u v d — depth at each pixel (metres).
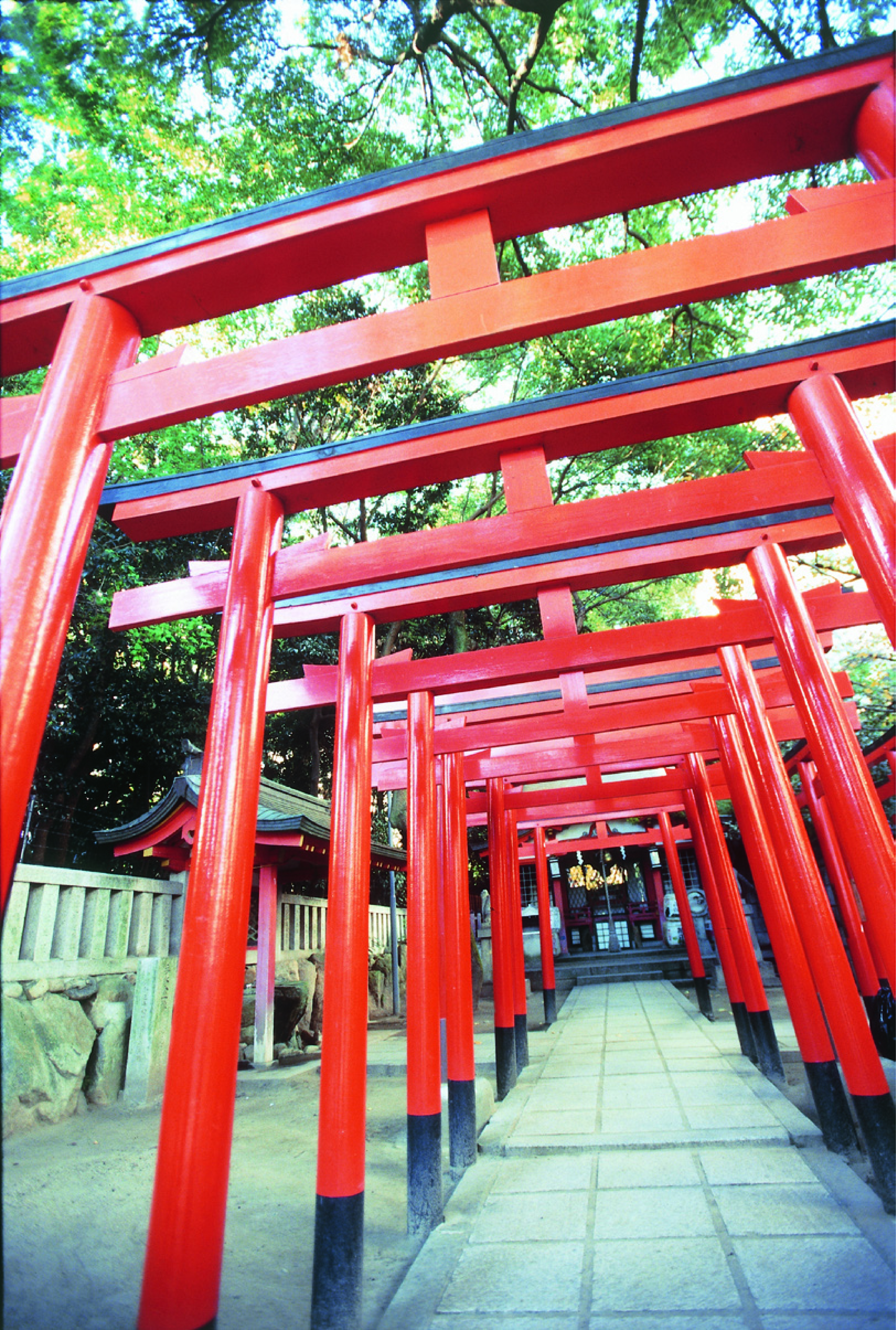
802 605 4.81
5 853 2.12
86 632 12.67
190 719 15.04
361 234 3.15
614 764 11.03
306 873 12.30
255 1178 5.43
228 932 2.82
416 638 18.42
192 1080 2.56
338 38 10.30
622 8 9.96
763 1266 3.71
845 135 2.93
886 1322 3.09
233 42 9.84
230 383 3.06
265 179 11.79
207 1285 2.35
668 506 4.12
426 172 3.07
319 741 20.55
